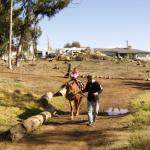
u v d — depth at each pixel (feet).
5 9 173.47
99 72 180.04
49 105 78.54
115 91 106.01
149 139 48.73
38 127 58.95
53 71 163.43
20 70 144.77
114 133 54.24
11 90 86.94
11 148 48.55
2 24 175.32
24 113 69.97
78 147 48.75
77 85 68.13
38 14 182.29
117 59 297.74
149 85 126.62
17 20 176.86
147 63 280.92
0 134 54.24
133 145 46.73
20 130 53.01
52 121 64.49
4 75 121.90
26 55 260.01
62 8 181.47
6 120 63.67
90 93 61.41
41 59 267.59
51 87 102.63
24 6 178.50
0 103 73.31
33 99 80.74
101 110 77.10
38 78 120.98
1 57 199.11
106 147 47.26
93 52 312.71
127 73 181.47
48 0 180.45
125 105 83.46
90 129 58.34
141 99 90.79
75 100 68.33
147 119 61.93
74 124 62.18
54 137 53.62
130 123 60.64
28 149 48.19
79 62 248.11
